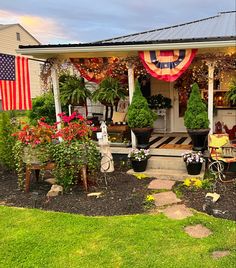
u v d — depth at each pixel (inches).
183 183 228.1
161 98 369.4
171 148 287.4
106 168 262.5
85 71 319.6
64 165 219.6
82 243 147.7
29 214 184.7
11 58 247.8
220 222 163.0
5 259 137.0
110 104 327.6
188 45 237.0
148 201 196.2
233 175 239.6
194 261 129.0
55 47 269.7
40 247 145.9
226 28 307.3
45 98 422.9
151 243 144.8
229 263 126.5
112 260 132.6
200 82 346.6
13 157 276.1
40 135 221.3
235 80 304.5
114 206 192.2
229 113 338.6
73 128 224.7
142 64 274.7
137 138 271.3
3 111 289.1
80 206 194.7
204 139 253.1
